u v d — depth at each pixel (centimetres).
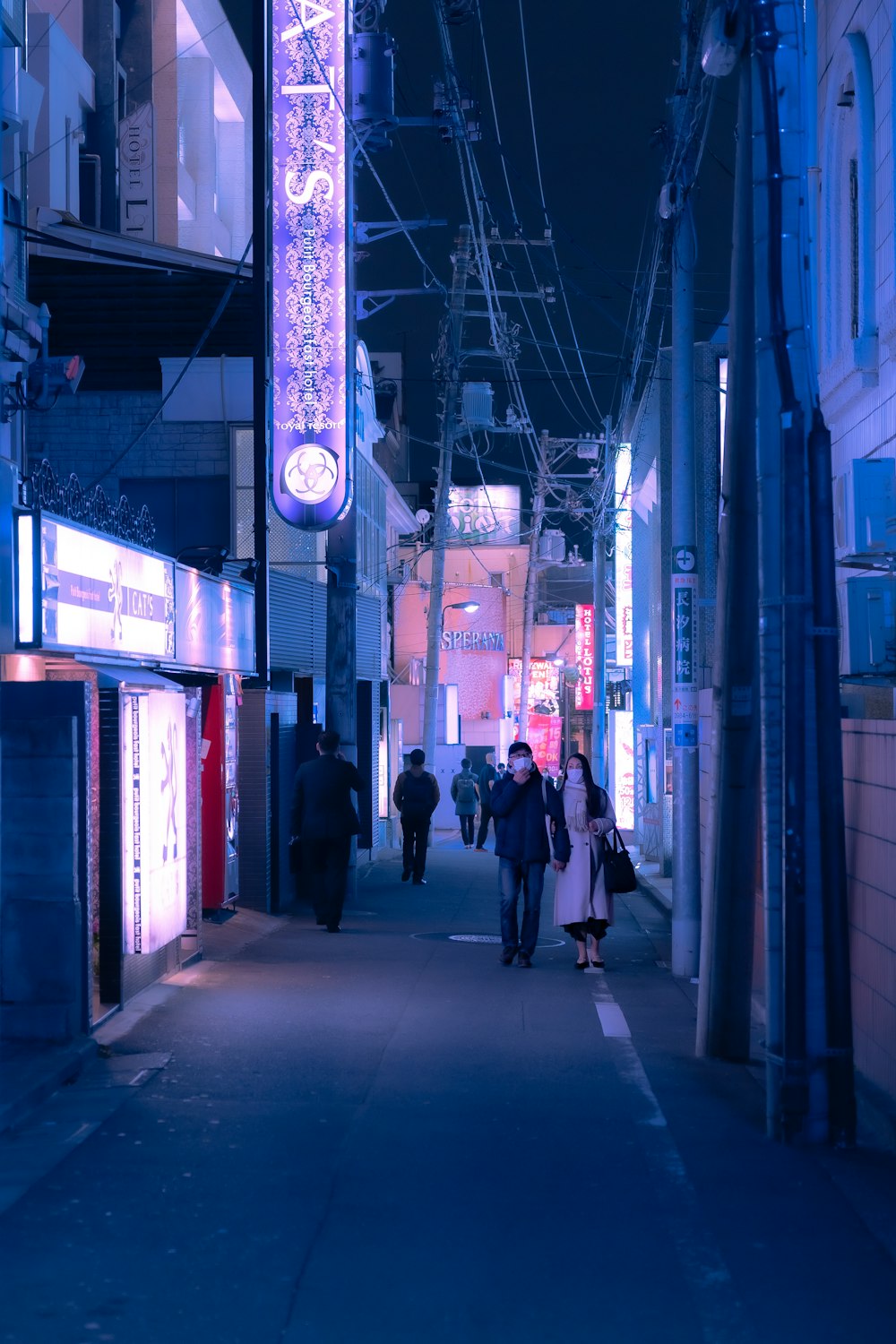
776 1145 692
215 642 1423
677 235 1316
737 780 895
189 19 3234
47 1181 612
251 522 2197
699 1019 910
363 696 2750
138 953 1033
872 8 1193
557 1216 575
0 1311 470
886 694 1171
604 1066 859
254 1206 581
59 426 2227
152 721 1053
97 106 2866
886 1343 453
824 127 1345
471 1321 466
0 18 1109
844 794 866
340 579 1906
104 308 2241
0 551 920
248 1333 454
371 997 1084
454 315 2891
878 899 768
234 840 1539
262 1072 826
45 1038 846
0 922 859
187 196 3256
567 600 6425
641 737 3134
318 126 1862
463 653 5116
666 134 1317
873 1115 718
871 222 1195
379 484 3253
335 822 1524
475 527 5312
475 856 2930
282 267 1864
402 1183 617
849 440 1312
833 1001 701
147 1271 507
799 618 726
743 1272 514
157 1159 648
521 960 1293
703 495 2159
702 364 2162
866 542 1066
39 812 859
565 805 1298
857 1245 545
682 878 1266
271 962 1264
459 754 4428
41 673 981
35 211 2269
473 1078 821
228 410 2203
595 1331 460
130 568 1102
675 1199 600
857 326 1312
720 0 822
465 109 1725
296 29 1861
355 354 1909
